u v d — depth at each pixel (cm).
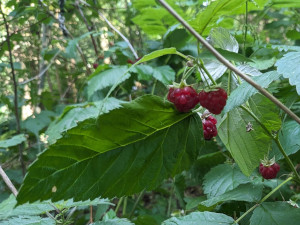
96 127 13
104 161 14
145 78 31
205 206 18
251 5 24
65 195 13
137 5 37
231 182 21
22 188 12
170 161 15
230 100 14
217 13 14
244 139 16
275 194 20
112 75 32
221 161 27
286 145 20
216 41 15
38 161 12
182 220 16
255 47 28
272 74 14
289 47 22
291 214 15
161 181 15
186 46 35
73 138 13
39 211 17
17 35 38
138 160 14
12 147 39
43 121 40
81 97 48
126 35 52
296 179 17
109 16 51
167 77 31
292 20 39
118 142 14
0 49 38
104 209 24
